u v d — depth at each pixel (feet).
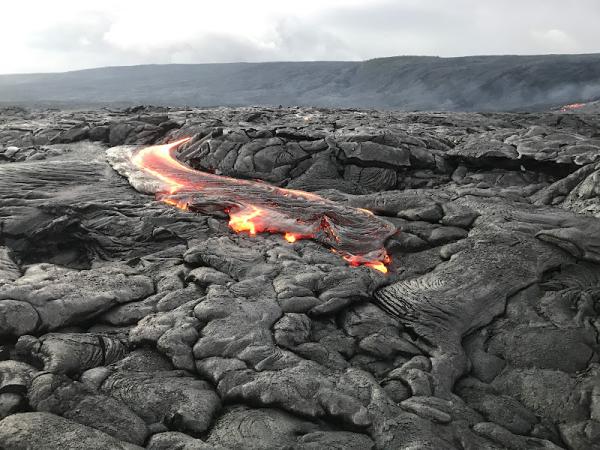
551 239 29.32
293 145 53.11
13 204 35.50
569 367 20.95
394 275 29.68
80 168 46.57
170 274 27.07
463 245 30.58
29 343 19.75
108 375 18.66
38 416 15.02
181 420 16.28
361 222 35.76
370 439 16.19
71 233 33.86
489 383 20.83
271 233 33.96
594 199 35.32
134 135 64.18
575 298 24.81
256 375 18.57
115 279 25.64
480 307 24.62
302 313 23.29
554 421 18.37
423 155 51.93
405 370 20.04
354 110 103.55
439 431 16.78
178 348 20.02
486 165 50.31
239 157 51.80
